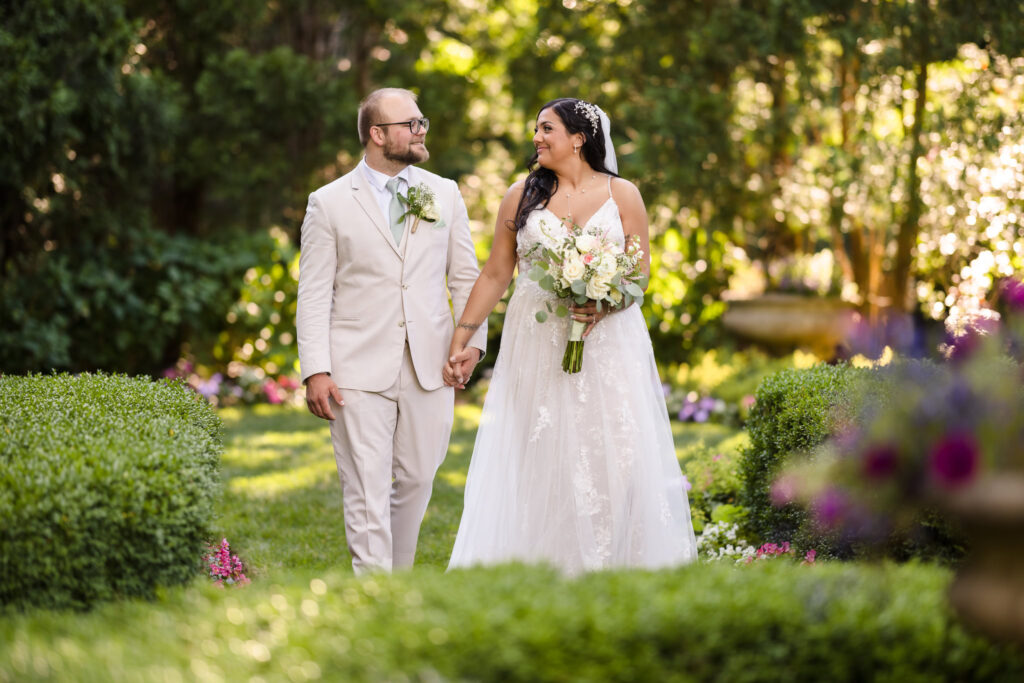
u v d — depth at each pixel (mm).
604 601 3191
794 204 13359
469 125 18141
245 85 15023
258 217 16797
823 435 5699
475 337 5457
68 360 12758
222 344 14570
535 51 14969
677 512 5301
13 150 11883
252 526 7484
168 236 14766
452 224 5570
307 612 3279
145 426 4633
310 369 5176
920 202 11664
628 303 5203
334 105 15633
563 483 5184
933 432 2988
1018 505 2783
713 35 13094
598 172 5383
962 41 11164
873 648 3143
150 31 15031
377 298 5277
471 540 5293
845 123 13484
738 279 14727
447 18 17469
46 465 3895
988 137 10281
